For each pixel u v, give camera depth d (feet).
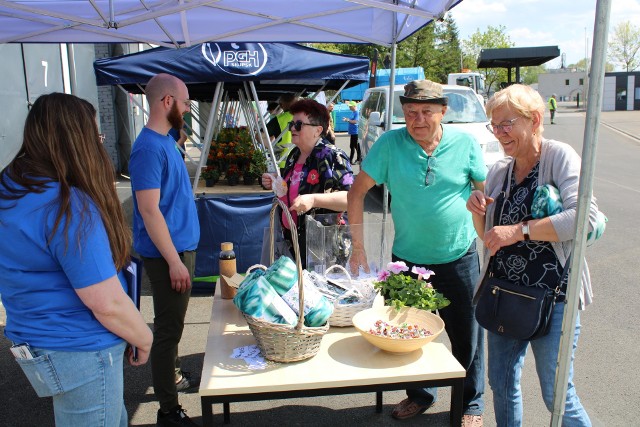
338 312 7.68
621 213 27.07
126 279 6.27
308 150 10.15
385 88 34.17
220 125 25.34
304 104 9.95
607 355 12.44
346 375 6.39
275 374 6.41
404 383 6.45
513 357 7.23
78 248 5.20
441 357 6.88
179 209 9.21
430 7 10.39
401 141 8.92
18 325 5.47
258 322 6.51
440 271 9.06
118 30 12.55
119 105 36.91
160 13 9.66
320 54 16.75
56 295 5.41
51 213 5.16
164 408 9.29
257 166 18.58
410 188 8.80
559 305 6.80
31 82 22.75
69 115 5.39
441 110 8.43
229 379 6.29
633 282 17.30
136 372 11.75
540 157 6.94
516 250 6.97
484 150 27.07
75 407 5.66
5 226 5.16
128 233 5.94
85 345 5.52
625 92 144.77
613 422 9.86
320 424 9.78
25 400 10.65
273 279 6.90
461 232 8.94
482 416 9.71
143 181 8.57
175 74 15.90
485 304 7.14
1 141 20.07
